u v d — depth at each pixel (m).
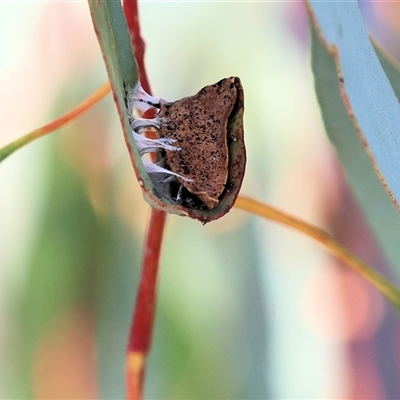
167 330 0.39
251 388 0.39
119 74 0.25
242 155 0.25
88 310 0.39
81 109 0.29
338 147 0.29
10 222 0.39
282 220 0.30
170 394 0.38
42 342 0.39
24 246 0.39
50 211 0.39
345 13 0.26
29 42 0.39
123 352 0.39
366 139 0.26
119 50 0.26
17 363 0.38
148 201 0.25
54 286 0.39
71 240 0.39
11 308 0.39
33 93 0.39
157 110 0.26
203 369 0.39
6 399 0.38
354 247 0.39
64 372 0.39
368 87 0.26
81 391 0.39
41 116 0.39
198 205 0.25
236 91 0.25
